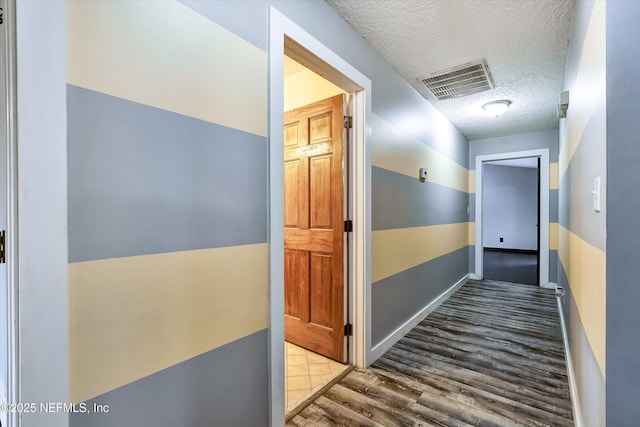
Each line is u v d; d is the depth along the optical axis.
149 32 0.98
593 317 1.14
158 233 1.00
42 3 0.76
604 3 0.93
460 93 2.98
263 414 1.37
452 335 2.64
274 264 1.40
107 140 0.88
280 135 1.43
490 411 1.62
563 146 2.82
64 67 0.80
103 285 0.88
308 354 2.27
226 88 1.21
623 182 0.87
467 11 1.79
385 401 1.72
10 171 0.74
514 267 5.84
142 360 0.96
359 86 2.03
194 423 1.11
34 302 0.75
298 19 1.55
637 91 0.85
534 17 1.83
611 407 0.89
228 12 1.22
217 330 1.18
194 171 1.10
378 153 2.28
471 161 4.79
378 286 2.29
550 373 2.00
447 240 3.79
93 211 0.86
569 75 2.06
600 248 1.00
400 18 1.87
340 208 2.11
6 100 0.75
